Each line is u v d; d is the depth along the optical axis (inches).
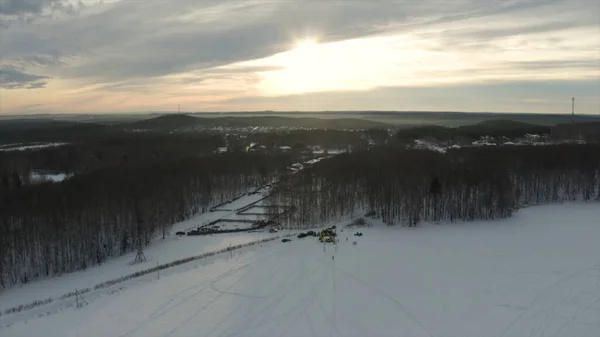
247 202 6486.2
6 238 3917.3
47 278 3833.7
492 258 3759.8
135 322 2596.0
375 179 5767.7
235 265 3563.0
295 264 3567.9
